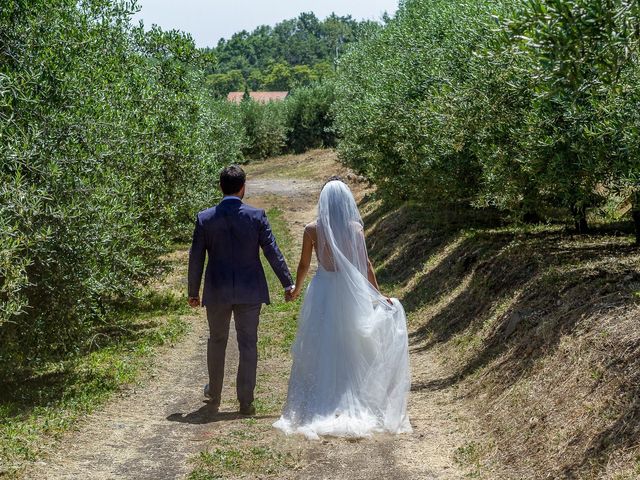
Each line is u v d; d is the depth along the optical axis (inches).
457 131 441.7
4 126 315.0
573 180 366.3
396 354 266.4
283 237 1243.8
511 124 396.2
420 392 354.9
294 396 264.8
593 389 239.5
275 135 2551.7
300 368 265.9
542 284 382.6
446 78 498.0
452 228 727.1
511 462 235.3
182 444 255.8
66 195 346.6
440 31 612.7
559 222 587.5
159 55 580.4
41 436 258.7
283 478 221.3
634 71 293.0
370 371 262.8
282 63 6806.1
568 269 384.5
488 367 341.4
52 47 378.0
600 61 206.8
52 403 319.6
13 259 315.3
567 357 272.8
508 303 406.6
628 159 314.7
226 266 294.2
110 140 406.9
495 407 287.6
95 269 363.6
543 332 312.8
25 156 316.8
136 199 512.1
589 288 330.6
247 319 296.8
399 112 633.0
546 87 225.1
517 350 325.7
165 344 498.9
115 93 472.4
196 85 686.5
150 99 542.3
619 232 500.4
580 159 346.6
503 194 440.8
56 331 373.7
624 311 275.7
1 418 288.5
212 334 305.3
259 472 224.5
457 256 608.4
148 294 700.0
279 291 775.1
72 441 256.5
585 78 226.1
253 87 6668.3
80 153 357.7
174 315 628.1
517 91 383.2
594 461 205.3
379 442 255.0
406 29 748.0
